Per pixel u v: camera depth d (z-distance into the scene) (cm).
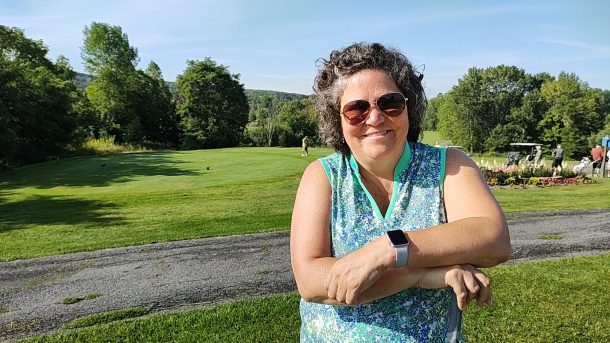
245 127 6931
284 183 1880
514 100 6700
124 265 770
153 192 1742
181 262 773
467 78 6781
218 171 2328
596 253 717
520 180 1880
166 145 6278
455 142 6875
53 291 649
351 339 141
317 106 158
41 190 2008
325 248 143
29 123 3597
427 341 139
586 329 426
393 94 140
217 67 6681
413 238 121
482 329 429
